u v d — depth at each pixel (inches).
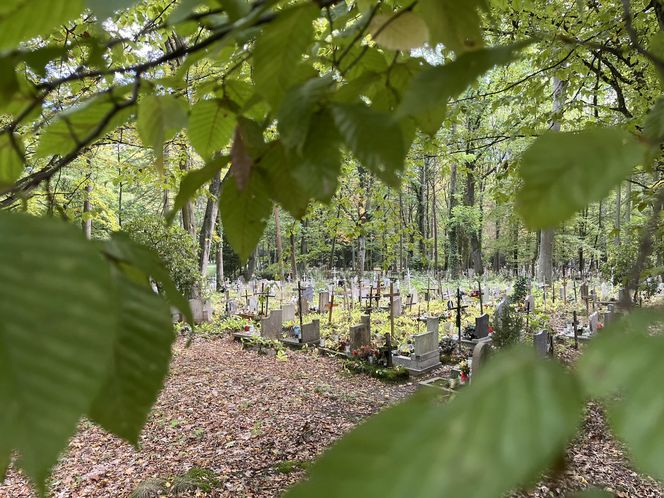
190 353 520.1
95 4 26.4
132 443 23.7
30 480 12.5
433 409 13.0
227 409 358.3
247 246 48.8
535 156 18.0
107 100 37.9
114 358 23.2
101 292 14.6
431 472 10.7
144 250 26.5
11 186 20.7
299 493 11.0
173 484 248.2
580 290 986.1
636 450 10.3
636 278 18.6
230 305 772.0
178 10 33.7
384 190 387.2
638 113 234.5
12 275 14.1
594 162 17.3
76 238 15.2
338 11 53.6
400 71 48.1
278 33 34.8
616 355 13.0
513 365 13.9
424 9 35.4
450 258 1617.9
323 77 38.4
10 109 34.0
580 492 12.5
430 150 248.4
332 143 35.4
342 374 454.9
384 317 730.2
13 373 13.1
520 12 254.5
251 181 45.8
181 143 301.4
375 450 11.7
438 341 498.0
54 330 13.8
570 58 237.3
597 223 1298.0
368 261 1909.4
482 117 442.0
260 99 40.1
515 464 10.7
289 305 730.8
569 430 11.4
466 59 25.0
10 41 28.3
